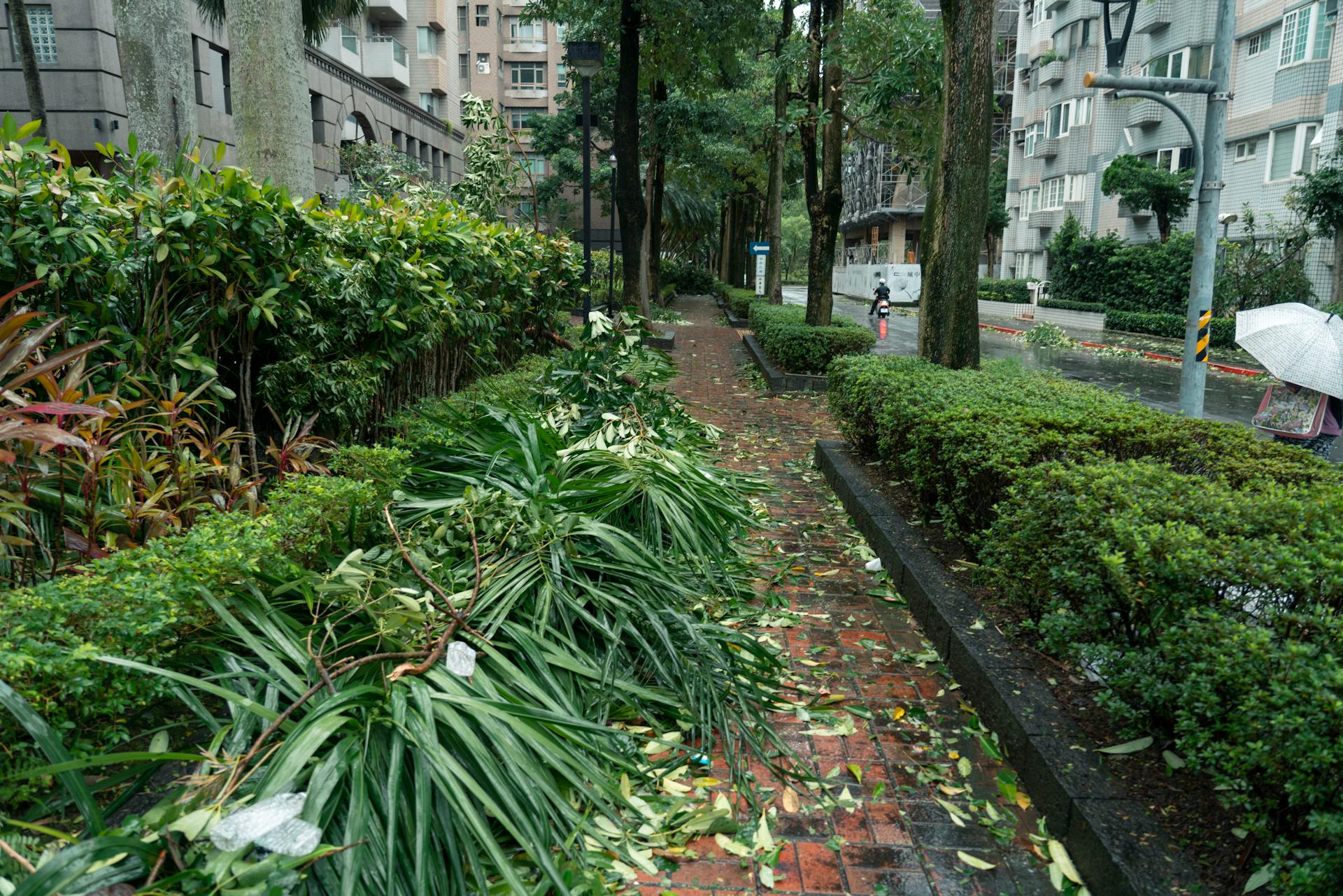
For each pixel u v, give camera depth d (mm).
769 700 3646
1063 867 2670
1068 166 38312
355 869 2100
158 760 2357
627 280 18578
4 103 19875
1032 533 3562
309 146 7855
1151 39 33375
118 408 3234
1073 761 2936
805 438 9891
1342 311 20156
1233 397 15055
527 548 3971
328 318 5164
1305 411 6824
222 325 4480
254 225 4246
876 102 14453
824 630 4516
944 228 8352
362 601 3184
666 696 3438
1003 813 2982
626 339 7176
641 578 3930
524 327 11164
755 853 2734
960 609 4242
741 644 3787
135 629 2439
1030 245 43500
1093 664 3129
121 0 8305
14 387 2744
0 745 2262
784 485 7633
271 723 2516
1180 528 2936
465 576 3770
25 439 2652
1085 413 5184
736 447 9195
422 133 36594
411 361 6328
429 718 2564
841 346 13750
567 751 2770
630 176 18078
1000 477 4395
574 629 3703
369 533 4000
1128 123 35188
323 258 4938
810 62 15180
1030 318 37219
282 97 7469
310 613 3355
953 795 3088
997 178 47281
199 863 2020
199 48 22016
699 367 16812
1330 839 2037
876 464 7340
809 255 15586
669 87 28828
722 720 3316
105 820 2363
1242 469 4066
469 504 4125
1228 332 23750
